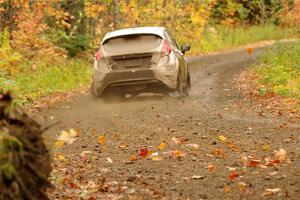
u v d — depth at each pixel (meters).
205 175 11.45
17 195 6.25
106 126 18.30
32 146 6.54
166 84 24.36
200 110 21.31
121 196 10.14
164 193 10.21
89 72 37.56
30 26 34.75
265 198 9.59
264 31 78.69
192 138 15.79
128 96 26.25
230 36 71.12
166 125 18.03
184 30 62.44
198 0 63.41
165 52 24.34
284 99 23.70
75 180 11.40
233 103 23.50
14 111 6.57
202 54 60.69
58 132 17.56
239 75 36.12
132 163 12.90
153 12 59.06
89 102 25.36
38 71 32.22
